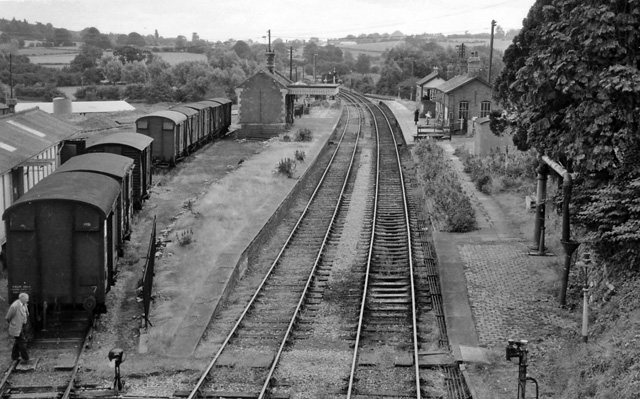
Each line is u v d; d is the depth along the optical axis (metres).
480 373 14.48
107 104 74.50
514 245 23.45
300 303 18.64
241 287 20.64
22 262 16.52
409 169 41.78
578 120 17.48
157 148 39.41
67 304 16.91
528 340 16.06
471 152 44.47
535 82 18.14
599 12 16.62
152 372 14.75
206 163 42.69
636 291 14.88
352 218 29.30
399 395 13.69
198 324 17.09
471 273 20.72
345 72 174.50
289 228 27.89
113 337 16.72
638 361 12.39
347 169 42.56
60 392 13.80
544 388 13.67
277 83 56.94
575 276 19.50
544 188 22.69
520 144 27.69
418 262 22.78
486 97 54.66
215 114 53.69
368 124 70.94
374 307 18.78
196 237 24.48
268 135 57.53
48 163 23.05
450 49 142.88
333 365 15.13
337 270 22.17
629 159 16.91
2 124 26.36
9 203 22.22
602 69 16.92
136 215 28.55
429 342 16.38
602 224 16.41
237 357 15.46
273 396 13.53
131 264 22.00
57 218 16.45
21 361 15.16
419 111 71.62
